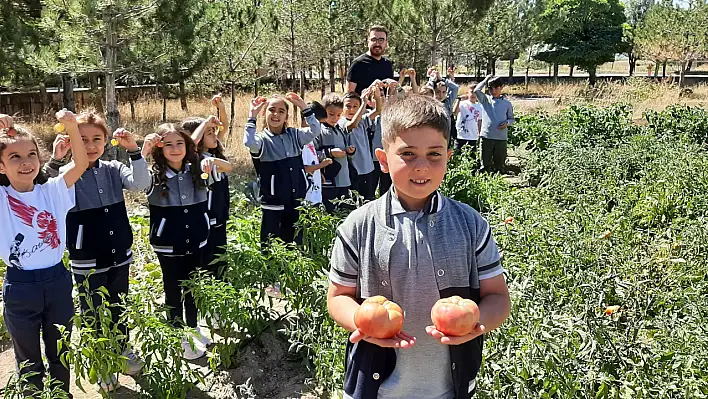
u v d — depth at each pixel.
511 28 31.91
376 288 2.38
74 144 3.78
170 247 4.66
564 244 5.06
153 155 4.64
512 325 3.64
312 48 20.05
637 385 3.40
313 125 6.20
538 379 3.45
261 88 27.77
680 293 4.62
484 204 7.81
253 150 5.90
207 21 14.64
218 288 4.32
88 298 3.77
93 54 11.43
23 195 3.68
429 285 2.32
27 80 13.01
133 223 7.90
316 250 5.18
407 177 2.26
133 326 3.87
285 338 4.72
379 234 2.37
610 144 13.32
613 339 3.67
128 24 11.31
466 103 11.65
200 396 4.19
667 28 35.50
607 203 8.19
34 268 3.70
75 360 3.55
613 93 28.73
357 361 2.41
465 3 20.84
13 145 3.58
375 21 21.62
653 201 7.64
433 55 22.08
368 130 7.94
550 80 44.50
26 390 3.51
